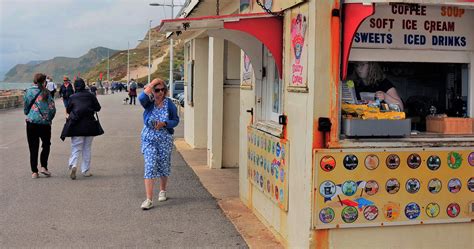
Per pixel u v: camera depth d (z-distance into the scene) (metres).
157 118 7.44
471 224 5.13
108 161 11.64
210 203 7.69
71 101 9.37
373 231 4.93
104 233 6.21
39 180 9.30
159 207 7.44
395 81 5.56
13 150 13.20
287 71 5.55
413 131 5.31
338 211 4.83
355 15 4.65
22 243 5.82
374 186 4.87
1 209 7.25
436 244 5.07
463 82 5.42
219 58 10.75
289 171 5.45
